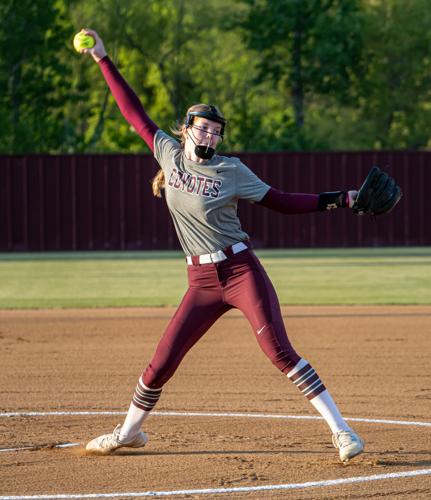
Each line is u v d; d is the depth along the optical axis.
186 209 17.31
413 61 132.88
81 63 127.44
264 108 136.12
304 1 124.69
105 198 87.06
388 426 21.36
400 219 87.62
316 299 47.34
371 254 80.88
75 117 129.00
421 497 15.63
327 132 129.62
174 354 17.78
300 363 17.41
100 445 18.58
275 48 129.25
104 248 87.12
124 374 28.31
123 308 44.47
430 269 64.69
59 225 87.00
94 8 127.56
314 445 19.42
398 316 40.78
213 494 15.78
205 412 22.95
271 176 86.31
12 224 86.88
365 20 131.12
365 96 131.62
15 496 15.71
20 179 86.75
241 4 145.50
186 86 131.00
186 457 18.39
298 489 16.06
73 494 15.82
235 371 28.58
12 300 47.97
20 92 116.81
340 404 23.88
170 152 17.69
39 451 19.05
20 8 114.00
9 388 26.19
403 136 135.50
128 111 18.30
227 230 17.39
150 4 129.38
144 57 131.25
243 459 18.19
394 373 28.20
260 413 22.83
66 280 59.25
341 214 88.25
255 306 17.33
